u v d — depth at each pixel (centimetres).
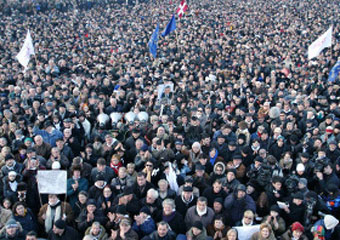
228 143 953
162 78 1698
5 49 2512
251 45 2595
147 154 870
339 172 877
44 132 980
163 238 634
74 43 2792
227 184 762
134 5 5156
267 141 997
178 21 3669
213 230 676
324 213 728
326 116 1144
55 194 686
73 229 655
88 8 4744
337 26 3225
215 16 3978
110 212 683
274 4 4819
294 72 1867
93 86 1525
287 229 693
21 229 638
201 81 1584
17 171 796
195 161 880
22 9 4050
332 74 1516
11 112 1109
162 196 746
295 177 771
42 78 1664
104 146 937
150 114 1213
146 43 2772
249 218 658
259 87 1520
